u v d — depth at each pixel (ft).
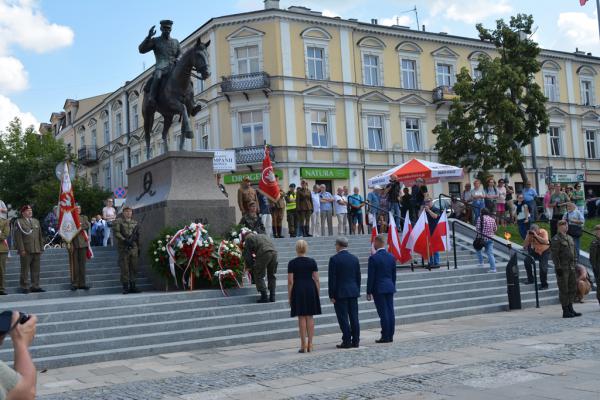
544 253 52.37
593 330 34.63
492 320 41.70
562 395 20.13
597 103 153.38
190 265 42.45
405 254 52.85
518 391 20.90
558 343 30.55
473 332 36.19
